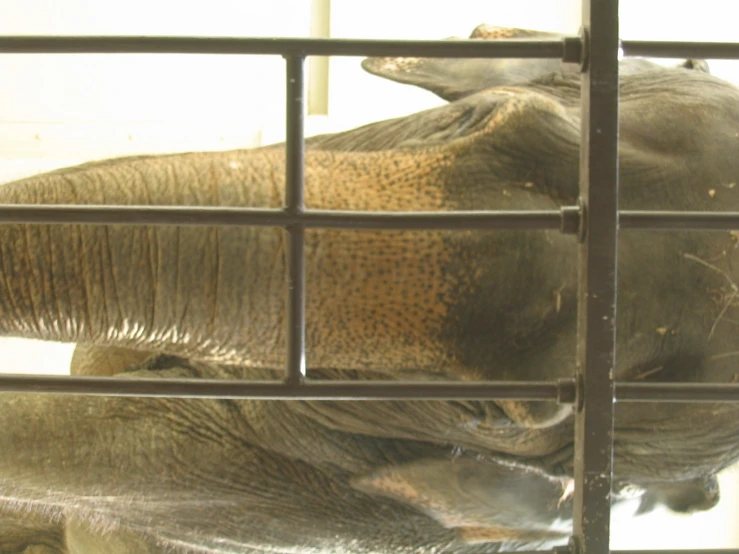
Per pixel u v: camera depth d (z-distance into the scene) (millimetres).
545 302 1445
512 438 1709
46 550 2539
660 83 1702
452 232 1431
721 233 1521
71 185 1460
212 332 1448
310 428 1892
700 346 1518
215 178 1482
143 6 5383
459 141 1533
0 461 1848
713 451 1669
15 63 5305
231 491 1905
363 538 1967
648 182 1530
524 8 5543
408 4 5445
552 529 1859
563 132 1537
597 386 1079
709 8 5562
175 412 1906
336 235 1418
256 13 5457
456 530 1956
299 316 1114
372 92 5430
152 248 1426
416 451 1849
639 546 5316
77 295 1424
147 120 5410
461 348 1442
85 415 1858
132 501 1900
